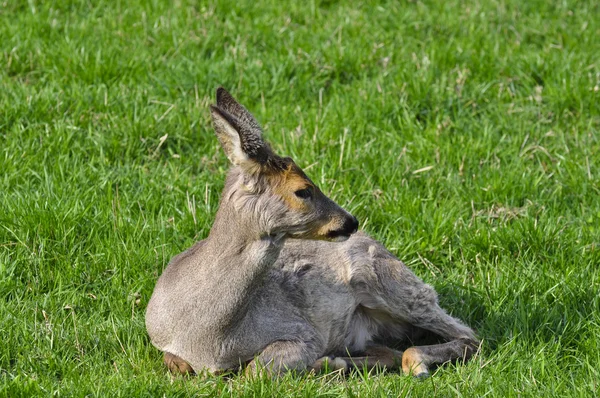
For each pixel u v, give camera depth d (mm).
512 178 13773
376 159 14164
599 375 9781
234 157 9539
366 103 15531
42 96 14930
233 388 9570
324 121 14914
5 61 16281
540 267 12125
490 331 11070
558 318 11094
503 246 12484
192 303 9914
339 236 9766
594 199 13641
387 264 11180
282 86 16141
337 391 9602
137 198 13133
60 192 12977
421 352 10578
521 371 10000
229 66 16359
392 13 19047
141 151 14242
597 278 11812
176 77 16031
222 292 9805
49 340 10477
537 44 18375
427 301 11195
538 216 13273
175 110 15016
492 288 11648
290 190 9586
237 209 9664
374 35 17969
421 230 12727
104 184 13320
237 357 10141
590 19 19203
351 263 11008
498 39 18109
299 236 9789
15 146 13945
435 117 15602
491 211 13180
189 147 14547
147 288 11508
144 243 12156
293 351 10219
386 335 11633
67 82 15844
